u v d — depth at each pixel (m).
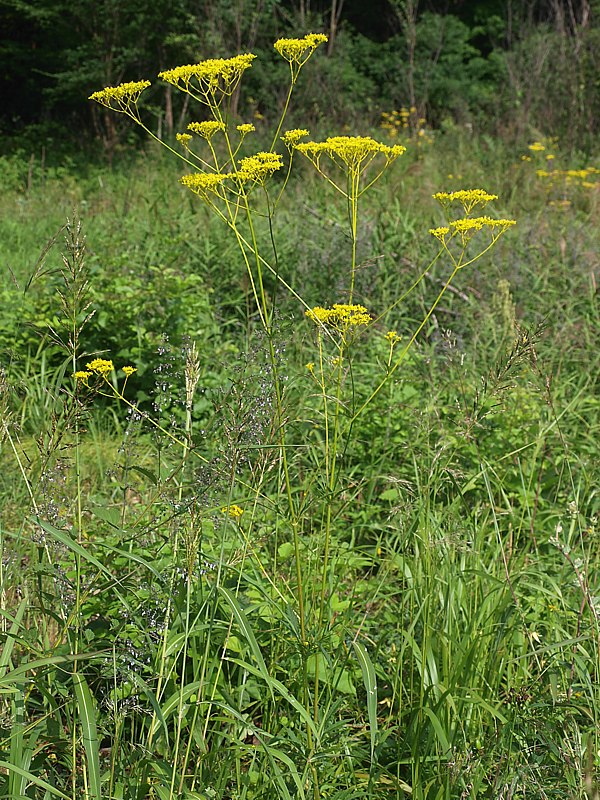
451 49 20.11
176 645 2.47
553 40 15.63
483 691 2.69
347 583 3.48
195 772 2.35
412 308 6.35
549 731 2.44
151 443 3.18
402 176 11.29
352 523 3.96
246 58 2.43
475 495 4.12
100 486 4.25
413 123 16.52
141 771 2.28
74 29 17.88
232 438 2.37
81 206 9.10
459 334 5.56
